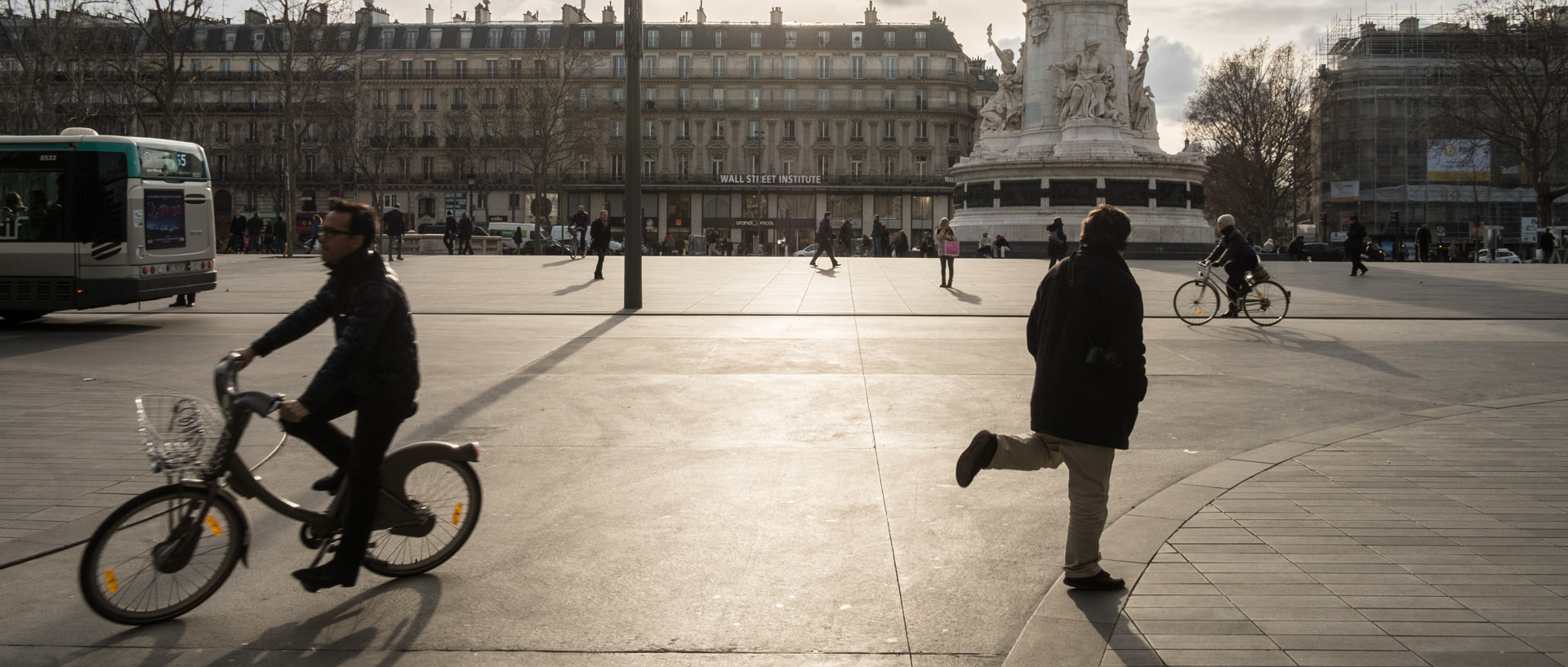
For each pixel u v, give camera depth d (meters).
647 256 41.00
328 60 74.44
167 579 5.00
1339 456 8.02
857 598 5.29
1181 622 4.84
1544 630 4.70
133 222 17.23
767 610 5.14
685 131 96.88
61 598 5.29
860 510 6.76
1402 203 74.81
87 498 7.05
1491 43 58.81
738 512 6.74
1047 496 7.07
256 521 6.53
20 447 8.51
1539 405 10.21
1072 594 5.20
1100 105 42.09
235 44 96.81
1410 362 13.31
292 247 43.66
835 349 14.34
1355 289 25.03
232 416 4.98
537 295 22.91
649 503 6.95
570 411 10.03
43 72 42.66
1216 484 7.18
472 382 11.63
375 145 83.81
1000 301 21.47
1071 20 42.62
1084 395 5.17
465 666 4.53
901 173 96.94
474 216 95.00
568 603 5.23
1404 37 76.56
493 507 6.85
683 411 10.02
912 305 20.75
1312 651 4.52
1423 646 4.56
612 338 15.56
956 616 5.06
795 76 96.88
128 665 4.55
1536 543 5.90
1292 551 5.78
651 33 97.19
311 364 12.98
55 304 17.09
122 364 13.27
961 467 5.24
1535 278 29.59
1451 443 8.45
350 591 5.39
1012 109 44.72
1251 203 77.50
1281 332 16.70
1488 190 73.44
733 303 21.00
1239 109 76.31
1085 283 5.23
